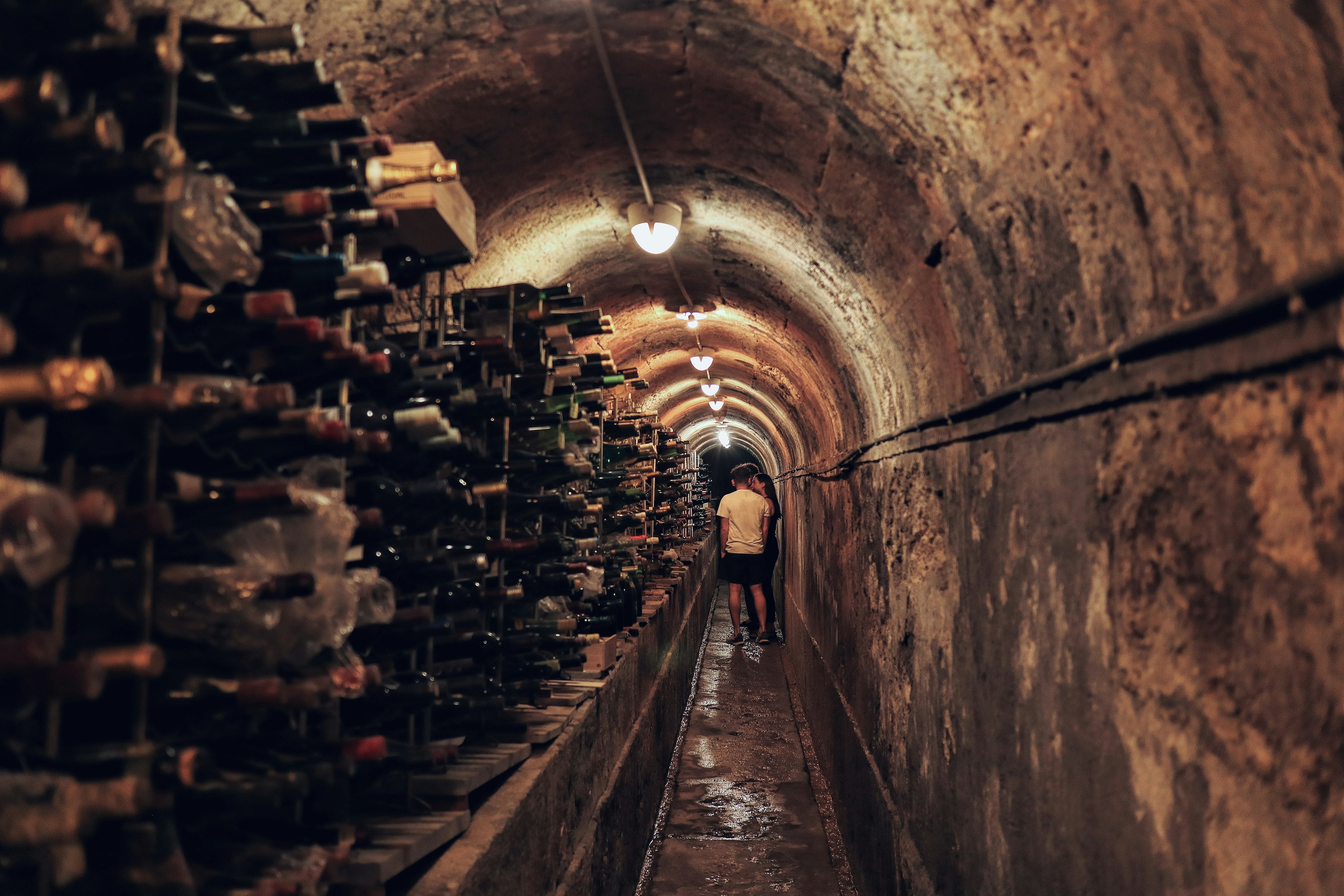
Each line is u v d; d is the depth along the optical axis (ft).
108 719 3.41
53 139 2.72
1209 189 3.74
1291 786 3.11
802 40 7.01
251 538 4.05
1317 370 2.97
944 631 9.04
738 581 36.32
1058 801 5.66
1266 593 3.31
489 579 8.75
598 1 7.16
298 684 3.87
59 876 2.88
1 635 3.14
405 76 7.64
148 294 3.16
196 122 3.95
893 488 12.30
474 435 8.22
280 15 5.94
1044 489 5.98
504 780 7.71
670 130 10.02
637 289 18.31
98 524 2.66
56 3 2.62
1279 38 2.96
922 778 9.89
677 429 52.44
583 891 9.76
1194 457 3.91
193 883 3.74
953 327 8.30
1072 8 4.24
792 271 14.19
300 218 4.09
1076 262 5.26
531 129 9.36
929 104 6.38
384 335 7.75
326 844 4.57
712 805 19.04
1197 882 3.83
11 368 2.54
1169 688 4.13
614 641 12.57
